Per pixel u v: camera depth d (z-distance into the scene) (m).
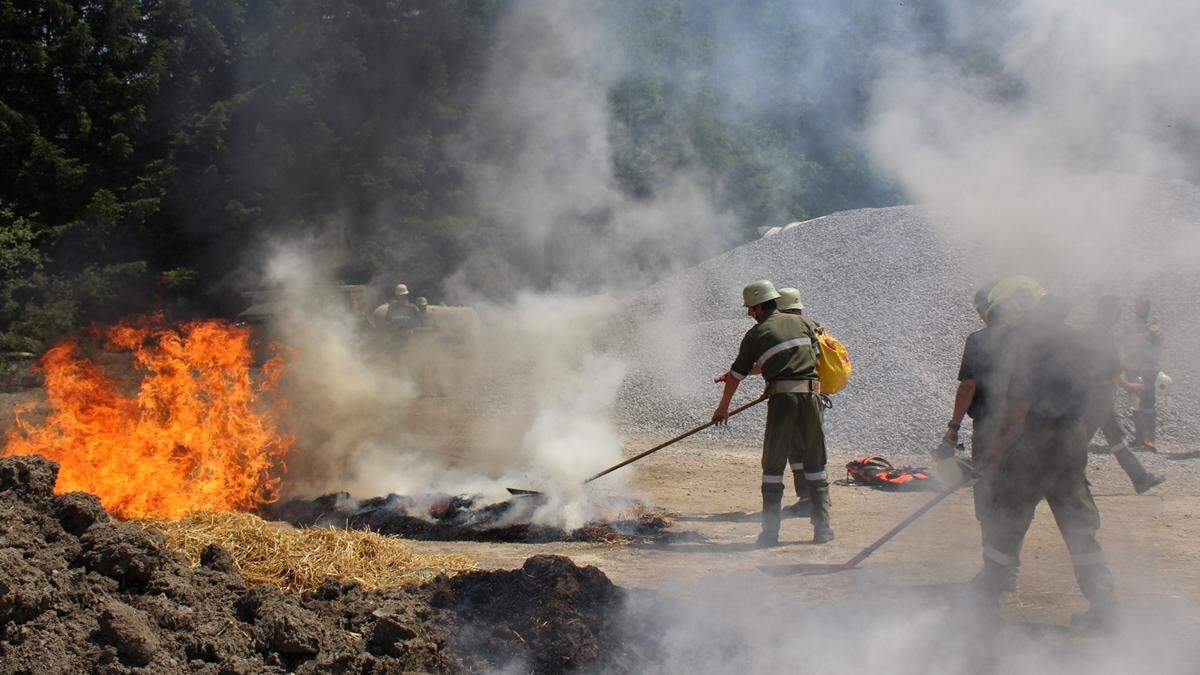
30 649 3.97
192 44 31.62
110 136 30.30
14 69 29.19
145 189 29.80
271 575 5.32
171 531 5.51
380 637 4.57
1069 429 5.31
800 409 7.48
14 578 4.07
